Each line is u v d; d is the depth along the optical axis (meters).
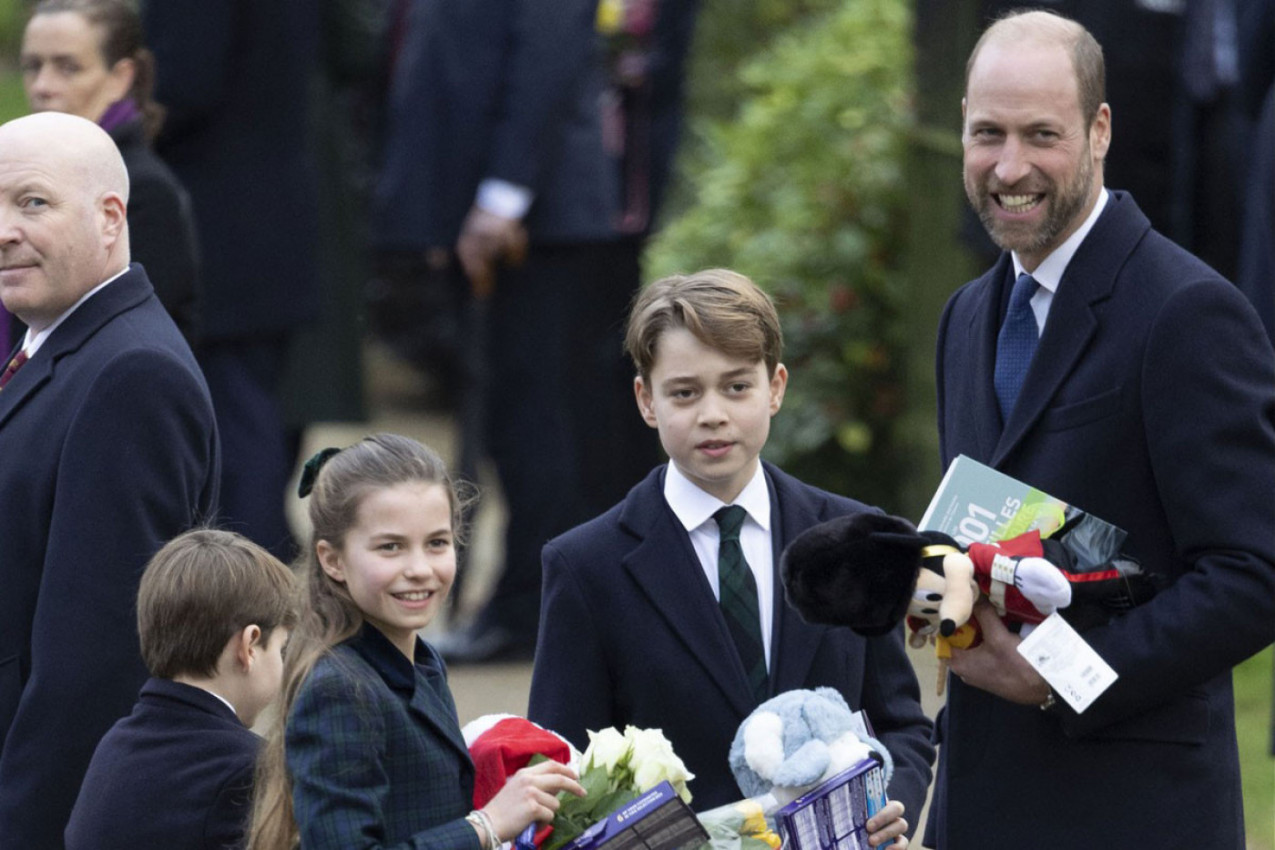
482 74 27.08
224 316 25.38
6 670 14.64
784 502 13.95
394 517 12.32
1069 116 13.09
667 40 30.72
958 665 13.03
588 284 29.72
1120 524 13.13
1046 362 13.33
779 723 12.54
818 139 31.27
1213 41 26.17
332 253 27.59
